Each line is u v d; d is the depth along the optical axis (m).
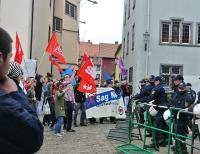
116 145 10.34
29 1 20.11
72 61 36.81
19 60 12.66
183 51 25.91
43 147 9.73
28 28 20.09
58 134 11.64
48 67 27.33
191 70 25.94
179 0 26.02
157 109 9.60
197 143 6.75
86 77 13.89
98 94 15.91
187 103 9.30
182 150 7.59
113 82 18.17
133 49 27.86
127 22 33.22
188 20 26.06
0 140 1.86
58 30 33.41
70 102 12.68
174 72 25.89
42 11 24.56
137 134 12.04
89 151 9.38
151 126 9.70
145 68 25.45
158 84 10.02
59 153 9.01
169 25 25.94
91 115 15.70
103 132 12.93
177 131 7.63
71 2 36.38
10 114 1.86
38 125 1.94
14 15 19.58
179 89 9.39
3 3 19.31
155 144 9.64
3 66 1.93
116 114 16.23
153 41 25.70
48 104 13.35
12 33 19.41
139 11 25.72
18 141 1.88
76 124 14.64
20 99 1.99
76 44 37.41
